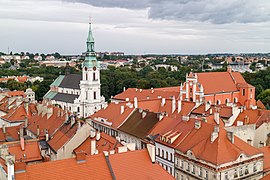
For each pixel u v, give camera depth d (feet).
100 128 410.72
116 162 185.98
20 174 163.63
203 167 239.71
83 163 178.50
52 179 167.12
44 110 373.61
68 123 311.27
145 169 189.26
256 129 309.42
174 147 273.95
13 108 477.36
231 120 351.67
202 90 481.87
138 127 347.97
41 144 299.38
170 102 426.51
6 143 284.00
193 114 388.57
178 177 271.49
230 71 563.48
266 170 258.57
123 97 606.14
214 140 246.47
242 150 244.22
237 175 239.30
